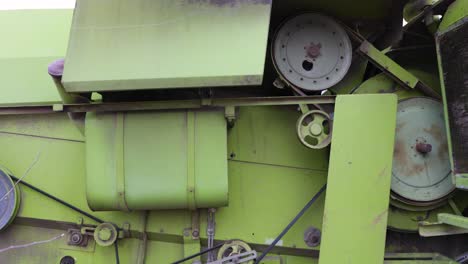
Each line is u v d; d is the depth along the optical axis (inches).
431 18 114.1
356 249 102.7
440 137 114.0
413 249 122.7
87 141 107.3
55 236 120.6
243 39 95.4
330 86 114.2
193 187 105.3
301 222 118.4
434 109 115.3
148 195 105.5
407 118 114.1
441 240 123.4
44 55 128.1
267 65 122.8
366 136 105.1
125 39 95.9
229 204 118.1
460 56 101.3
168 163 106.0
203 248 118.1
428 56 125.0
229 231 116.7
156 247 119.6
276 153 121.0
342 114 105.8
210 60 94.0
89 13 98.4
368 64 127.3
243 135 121.3
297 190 119.8
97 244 119.6
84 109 106.3
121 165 105.7
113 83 92.9
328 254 102.7
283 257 120.0
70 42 95.9
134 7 98.8
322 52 115.0
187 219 117.2
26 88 124.6
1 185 115.0
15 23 135.3
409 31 121.0
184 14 97.7
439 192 112.4
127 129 107.3
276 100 107.7
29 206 118.8
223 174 106.0
